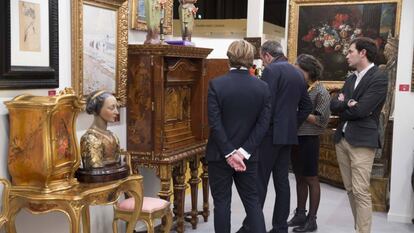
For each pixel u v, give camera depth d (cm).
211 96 291
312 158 389
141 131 349
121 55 337
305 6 593
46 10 272
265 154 343
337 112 344
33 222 279
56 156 245
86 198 245
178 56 354
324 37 586
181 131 384
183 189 371
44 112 237
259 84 298
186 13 381
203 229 404
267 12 926
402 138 437
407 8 425
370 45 330
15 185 249
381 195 475
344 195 538
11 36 248
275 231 367
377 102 324
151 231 304
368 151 332
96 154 266
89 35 304
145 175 396
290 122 343
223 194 304
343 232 407
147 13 350
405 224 435
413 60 427
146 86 345
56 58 281
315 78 384
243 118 294
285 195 361
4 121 252
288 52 606
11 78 250
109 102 273
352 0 567
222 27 687
